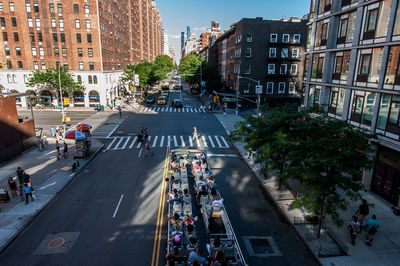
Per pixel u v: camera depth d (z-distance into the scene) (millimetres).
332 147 11477
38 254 11477
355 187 11367
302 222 14000
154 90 97250
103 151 26500
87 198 16578
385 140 16016
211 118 45344
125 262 11023
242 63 52062
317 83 23641
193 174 18672
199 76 78688
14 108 23734
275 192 17625
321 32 23391
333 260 11242
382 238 12859
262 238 12922
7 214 14398
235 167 22703
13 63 51844
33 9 50094
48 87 52406
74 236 12742
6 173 20188
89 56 52906
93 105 55344
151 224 13797
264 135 15820
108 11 58938
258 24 50969
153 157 24750
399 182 15672
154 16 172625
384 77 16219
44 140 26797
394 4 15312
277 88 53531
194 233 11414
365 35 17969
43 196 16578
